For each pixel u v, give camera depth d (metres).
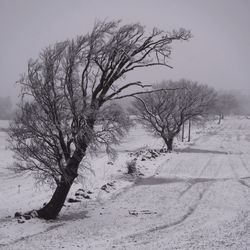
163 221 19.67
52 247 14.97
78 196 25.92
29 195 27.28
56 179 20.38
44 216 20.28
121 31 20.06
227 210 22.14
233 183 31.09
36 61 19.59
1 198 26.58
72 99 19.44
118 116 20.52
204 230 17.50
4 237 16.67
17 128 20.23
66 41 19.67
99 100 20.19
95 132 20.12
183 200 25.03
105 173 34.75
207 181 32.25
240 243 14.91
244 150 60.16
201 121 69.81
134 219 20.22
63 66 19.52
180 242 15.31
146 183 31.08
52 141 21.03
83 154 20.30
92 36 19.70
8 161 45.28
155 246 14.74
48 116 19.75
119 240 16.05
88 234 17.28
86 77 20.03
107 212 22.02
